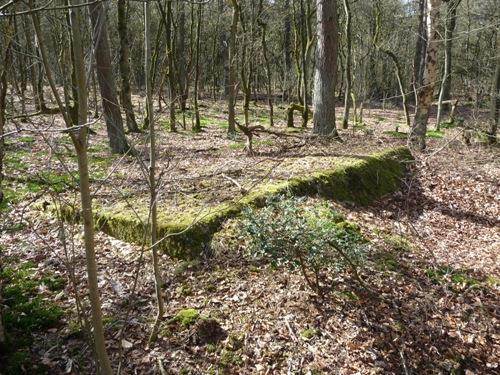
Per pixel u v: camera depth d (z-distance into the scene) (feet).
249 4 57.11
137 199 21.13
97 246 18.33
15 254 17.24
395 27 79.41
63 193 22.07
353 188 26.05
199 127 47.34
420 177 31.42
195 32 80.23
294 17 60.18
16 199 22.00
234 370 12.69
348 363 13.30
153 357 12.73
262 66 77.30
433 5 35.17
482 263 20.45
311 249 13.99
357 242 17.69
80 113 7.76
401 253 19.85
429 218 25.63
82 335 13.16
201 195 21.53
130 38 48.24
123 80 36.99
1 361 11.94
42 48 7.31
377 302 15.87
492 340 15.42
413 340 14.66
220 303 15.02
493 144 42.80
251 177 24.59
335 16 36.35
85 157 7.94
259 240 14.46
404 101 60.03
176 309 14.66
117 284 15.75
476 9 56.49
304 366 12.98
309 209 19.01
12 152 30.50
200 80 89.10
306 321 14.51
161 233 17.72
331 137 37.45
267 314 14.62
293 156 30.78
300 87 62.75
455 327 15.62
